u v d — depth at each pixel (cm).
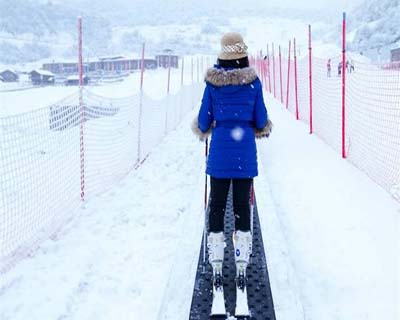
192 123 379
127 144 938
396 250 463
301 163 863
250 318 328
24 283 415
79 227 562
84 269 443
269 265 424
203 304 349
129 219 586
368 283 405
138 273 433
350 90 1152
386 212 568
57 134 698
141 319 355
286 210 600
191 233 510
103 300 386
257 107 362
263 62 3850
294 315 344
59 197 596
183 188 745
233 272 396
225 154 358
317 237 507
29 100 3281
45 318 359
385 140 812
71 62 10150
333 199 631
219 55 362
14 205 532
